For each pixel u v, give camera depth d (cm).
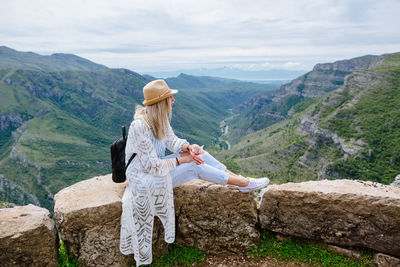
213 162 419
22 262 339
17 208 376
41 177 17388
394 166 10756
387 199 367
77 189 425
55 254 368
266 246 446
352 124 13788
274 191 430
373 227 381
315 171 12725
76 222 370
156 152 365
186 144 399
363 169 11194
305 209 416
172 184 388
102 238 383
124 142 368
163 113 342
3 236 322
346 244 404
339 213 397
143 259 374
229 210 425
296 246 438
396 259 372
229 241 436
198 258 429
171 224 379
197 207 428
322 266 410
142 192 348
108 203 375
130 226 356
